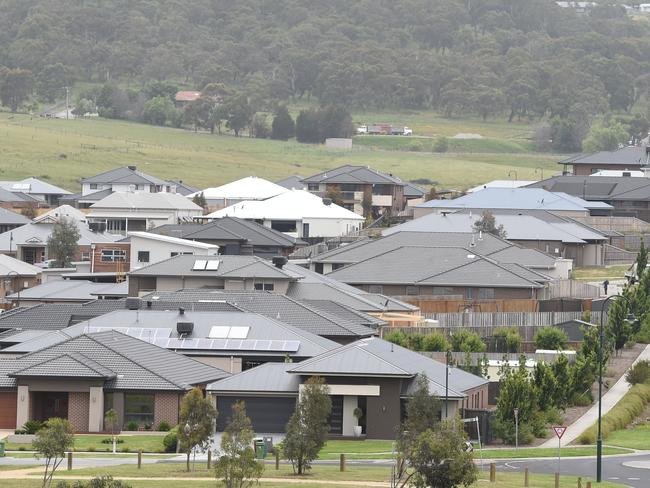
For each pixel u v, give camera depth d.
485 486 152.38
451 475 132.12
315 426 158.75
